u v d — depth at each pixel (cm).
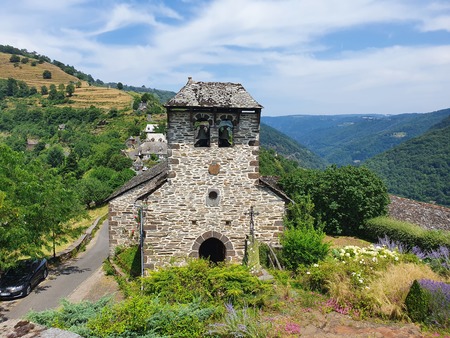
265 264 1608
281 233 1641
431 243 2167
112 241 2200
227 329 948
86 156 9625
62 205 2145
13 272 1816
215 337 946
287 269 1577
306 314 1096
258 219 1627
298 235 1616
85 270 2136
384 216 2869
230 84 1652
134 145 11156
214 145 1584
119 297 1630
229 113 1563
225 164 1595
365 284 1230
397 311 1067
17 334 400
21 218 1730
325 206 3012
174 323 930
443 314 1019
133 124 13062
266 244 1633
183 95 1547
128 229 2192
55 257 2291
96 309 956
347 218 2970
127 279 1792
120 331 829
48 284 1892
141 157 9369
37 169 2109
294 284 1406
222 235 1608
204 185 1591
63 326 873
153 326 902
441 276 1439
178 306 1009
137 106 15512
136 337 843
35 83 19025
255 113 1587
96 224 3516
